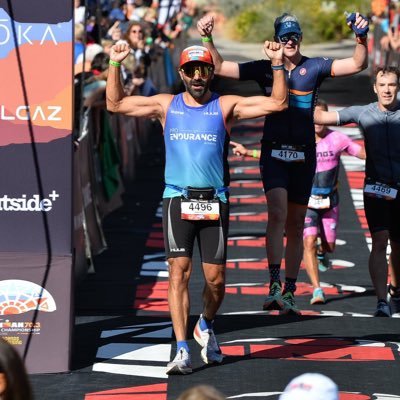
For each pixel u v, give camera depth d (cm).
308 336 1659
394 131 1864
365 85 5878
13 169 1457
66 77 1442
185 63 1445
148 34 4288
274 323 1750
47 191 1462
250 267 2394
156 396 1370
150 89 3384
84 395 1376
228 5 9181
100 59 2564
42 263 1469
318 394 768
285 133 1798
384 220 1891
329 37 8375
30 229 1467
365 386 1410
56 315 1471
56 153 1456
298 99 1789
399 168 1878
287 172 1814
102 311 1944
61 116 1450
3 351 825
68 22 1432
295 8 8556
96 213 2509
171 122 1468
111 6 3931
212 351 1498
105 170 2847
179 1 6141
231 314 1855
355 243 2659
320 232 2164
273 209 1797
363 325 1738
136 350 1572
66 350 1470
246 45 8325
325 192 2094
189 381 1431
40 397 1366
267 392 1380
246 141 4191
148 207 3050
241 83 5922
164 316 1791
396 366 1499
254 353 1558
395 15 4791
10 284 1469
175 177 1470
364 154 2098
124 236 2680
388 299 2061
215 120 1461
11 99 1445
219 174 1466
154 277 2270
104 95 2503
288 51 1773
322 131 2098
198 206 1452
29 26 1434
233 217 2948
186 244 1473
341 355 1548
